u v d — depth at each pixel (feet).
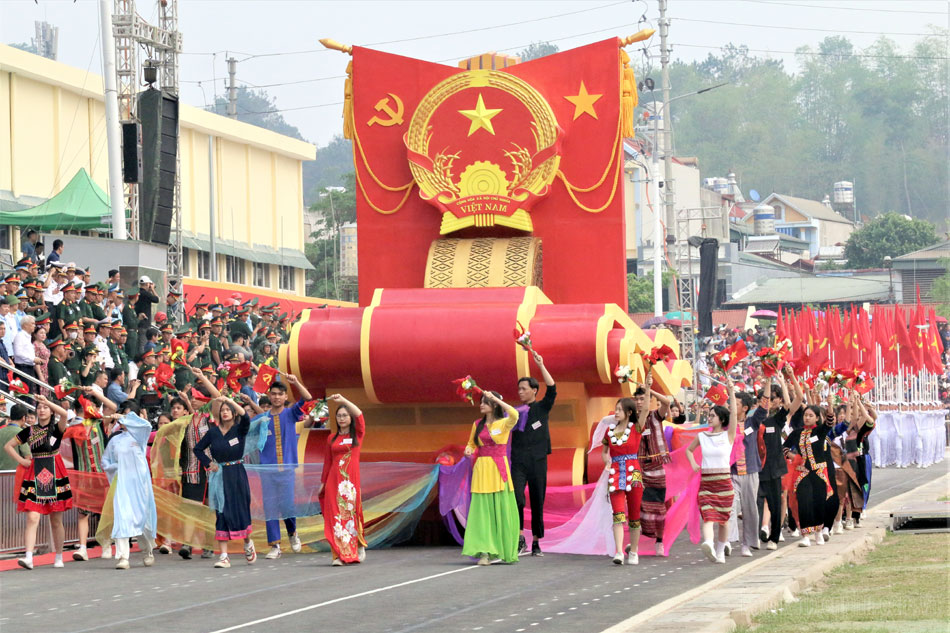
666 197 245.86
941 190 479.82
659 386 89.25
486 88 90.33
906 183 486.79
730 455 72.64
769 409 78.33
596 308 81.66
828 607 52.95
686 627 45.32
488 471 71.51
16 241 186.29
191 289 205.57
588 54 89.86
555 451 82.58
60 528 74.43
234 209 265.75
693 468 73.51
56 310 108.88
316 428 85.46
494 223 89.10
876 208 495.41
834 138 517.96
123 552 72.43
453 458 81.46
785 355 78.54
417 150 90.94
